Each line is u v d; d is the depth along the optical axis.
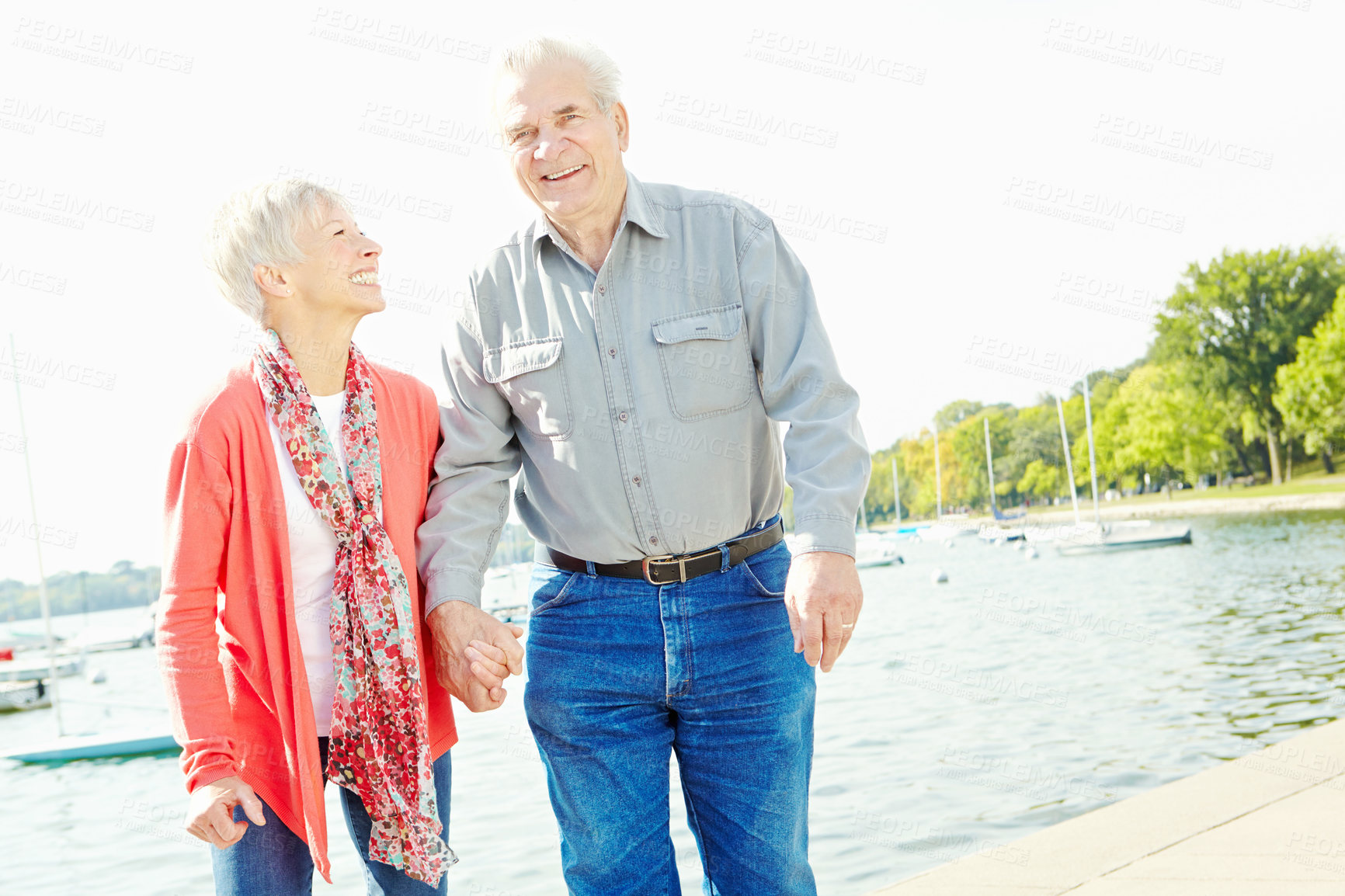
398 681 1.71
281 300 1.72
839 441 1.77
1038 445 60.75
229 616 1.67
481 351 1.95
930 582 32.44
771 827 1.89
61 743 14.96
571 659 1.91
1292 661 13.43
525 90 1.82
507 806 8.18
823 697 13.82
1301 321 51.00
